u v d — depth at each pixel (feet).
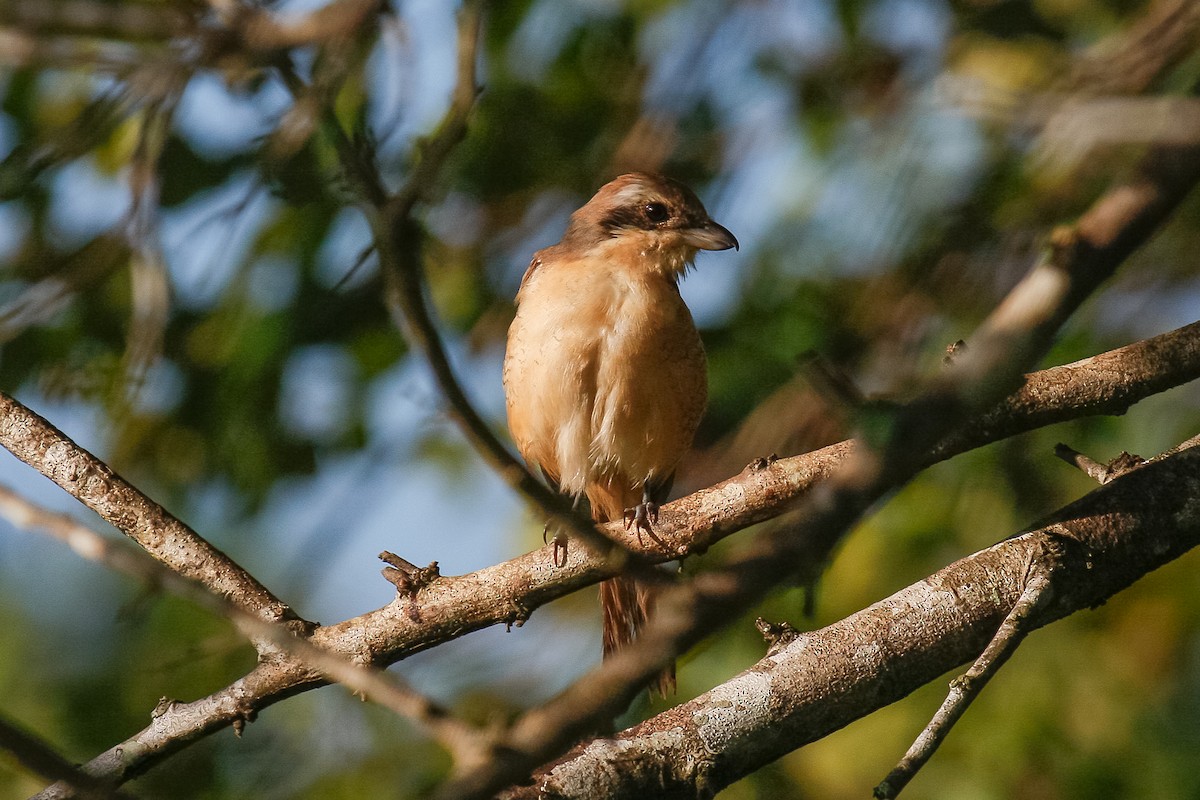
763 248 36.86
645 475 34.37
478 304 38.47
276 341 34.32
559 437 33.60
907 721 32.55
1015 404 25.99
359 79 30.63
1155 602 33.45
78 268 31.50
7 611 36.47
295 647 15.20
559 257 34.37
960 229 32.63
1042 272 11.80
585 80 38.47
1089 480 33.68
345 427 36.73
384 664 25.02
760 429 34.27
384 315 35.19
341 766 34.22
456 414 13.96
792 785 32.65
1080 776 31.86
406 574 25.41
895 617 23.17
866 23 37.14
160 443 36.73
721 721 22.22
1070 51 33.81
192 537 25.36
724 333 37.17
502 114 37.83
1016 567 23.41
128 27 27.20
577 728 12.86
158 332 30.96
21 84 35.94
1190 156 11.60
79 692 34.88
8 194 31.07
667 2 37.91
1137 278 35.01
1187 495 24.03
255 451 36.01
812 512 12.48
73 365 36.01
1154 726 32.40
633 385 32.42
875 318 33.63
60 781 14.33
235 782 34.09
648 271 33.40
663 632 12.82
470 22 19.60
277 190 28.78
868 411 12.41
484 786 12.91
